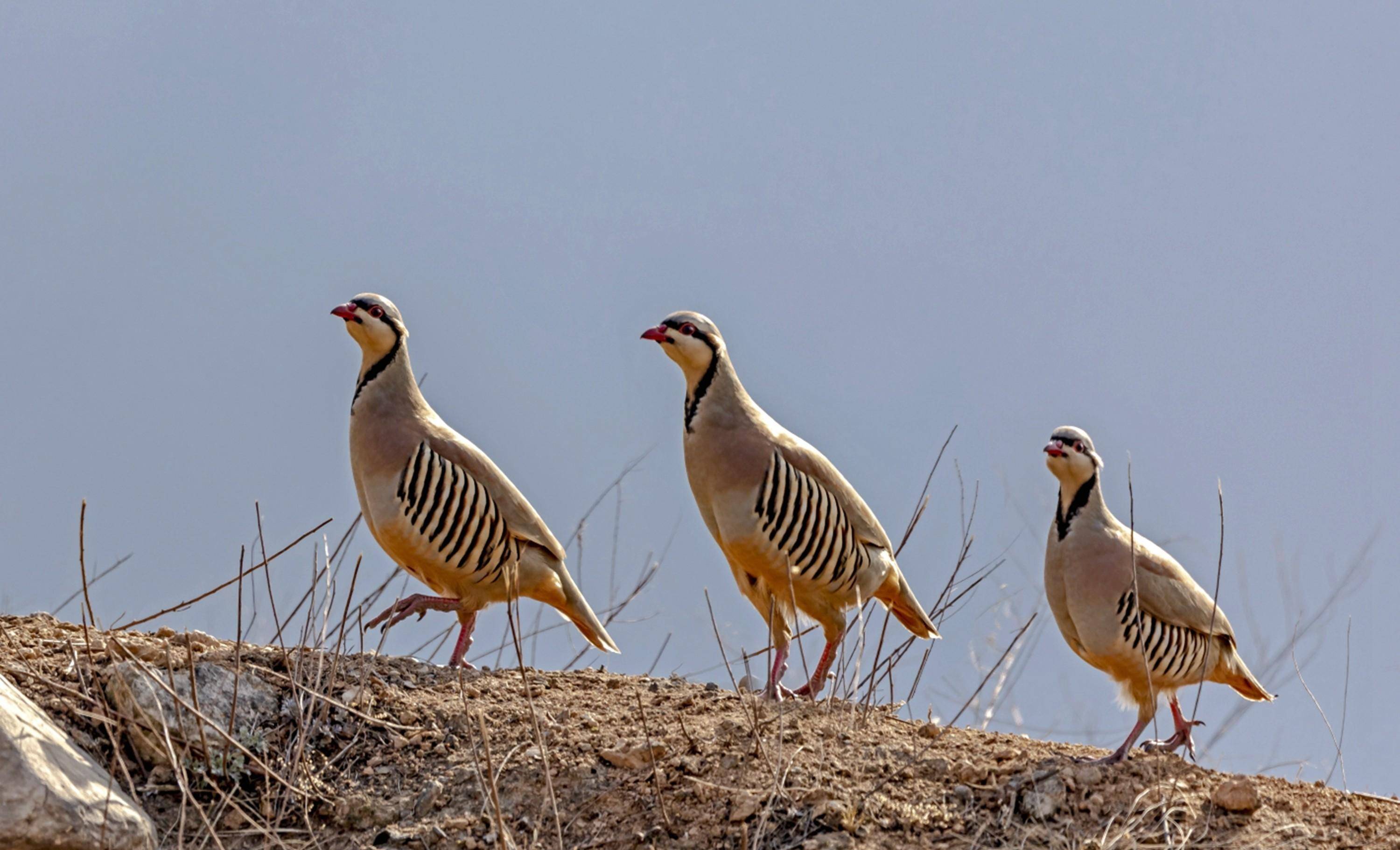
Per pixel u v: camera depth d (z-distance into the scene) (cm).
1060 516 1291
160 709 1077
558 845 1009
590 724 1165
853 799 1054
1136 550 1255
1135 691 1273
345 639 1223
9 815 896
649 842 1022
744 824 1025
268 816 1041
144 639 1198
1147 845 1008
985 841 1015
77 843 916
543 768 1051
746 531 1378
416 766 1110
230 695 1129
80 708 1100
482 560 1377
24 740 948
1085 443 1270
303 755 1102
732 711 1207
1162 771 1122
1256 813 1065
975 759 1124
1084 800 1070
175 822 1038
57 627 1234
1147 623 1242
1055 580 1288
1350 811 1074
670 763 1100
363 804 1065
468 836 1030
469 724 1145
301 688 1125
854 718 1210
